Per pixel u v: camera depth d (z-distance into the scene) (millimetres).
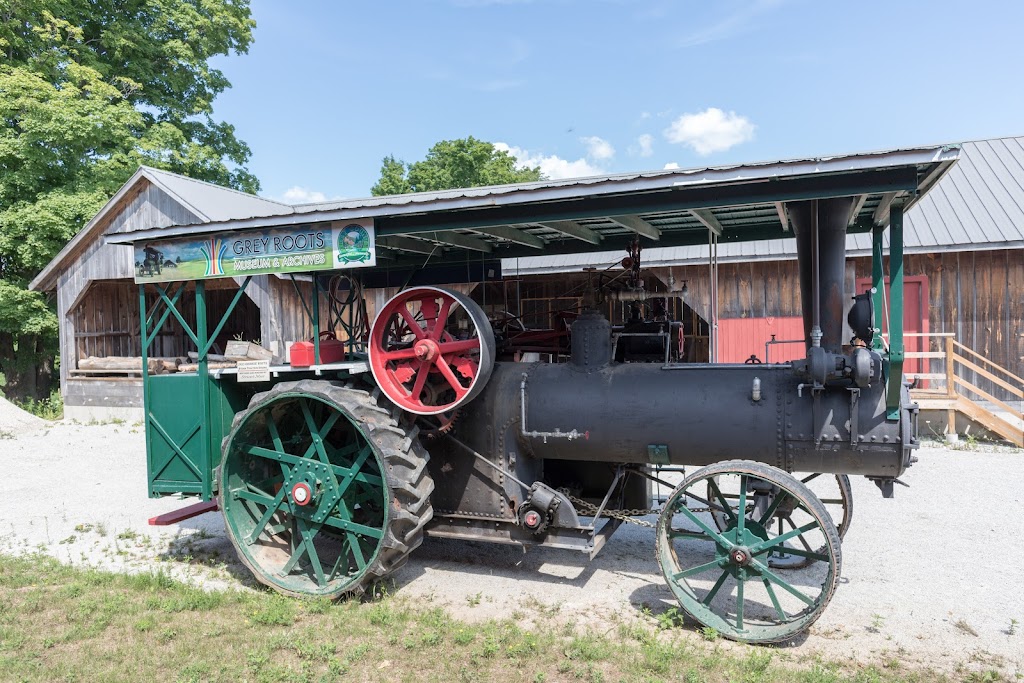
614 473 5691
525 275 13539
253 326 20266
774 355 12664
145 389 5602
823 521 3975
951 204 12531
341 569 5113
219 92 24781
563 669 3785
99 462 10250
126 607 4637
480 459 5234
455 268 7293
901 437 4289
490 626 4340
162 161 19672
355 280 6242
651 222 5961
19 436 12789
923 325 12023
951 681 3652
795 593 4074
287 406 5332
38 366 21391
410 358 5055
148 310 17969
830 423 4445
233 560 5852
